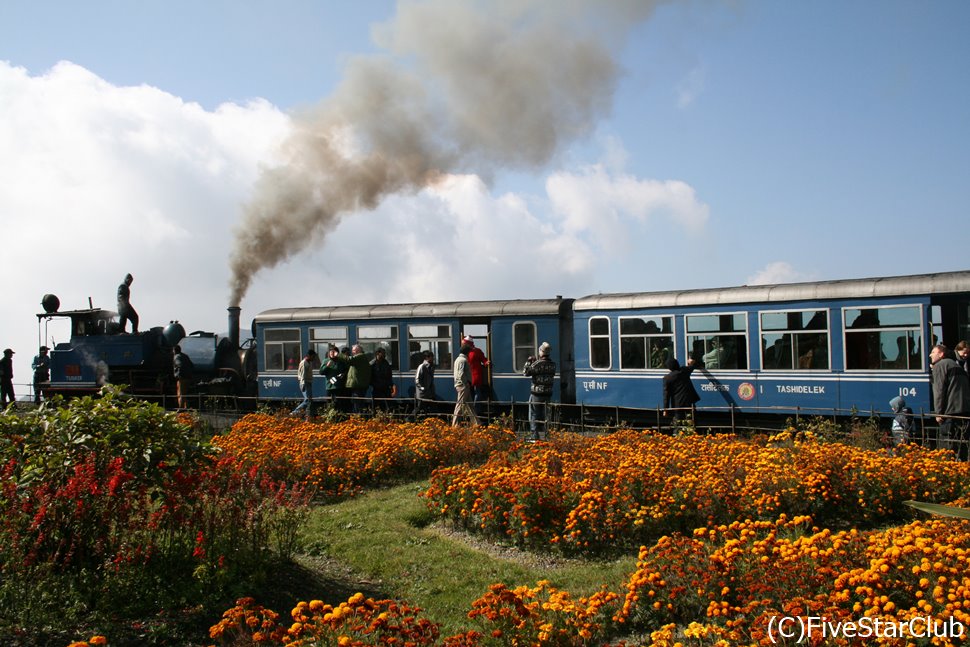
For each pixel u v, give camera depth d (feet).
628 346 59.00
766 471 29.01
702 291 56.34
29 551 20.94
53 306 86.02
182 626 20.47
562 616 19.34
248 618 18.16
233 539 23.77
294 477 37.91
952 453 33.27
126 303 82.79
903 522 28.48
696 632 17.44
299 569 25.54
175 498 23.49
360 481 39.32
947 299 47.98
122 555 21.62
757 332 53.42
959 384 39.17
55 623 19.77
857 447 35.27
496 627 18.79
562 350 63.77
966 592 16.38
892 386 48.39
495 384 65.21
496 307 65.57
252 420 54.29
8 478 22.06
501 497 29.60
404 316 69.05
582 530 27.68
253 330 77.10
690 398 50.21
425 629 17.66
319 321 73.05
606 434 45.27
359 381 58.90
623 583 22.03
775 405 52.65
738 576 20.13
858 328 49.80
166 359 81.35
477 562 26.84
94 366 82.02
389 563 26.73
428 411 62.69
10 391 85.25
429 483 38.68
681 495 28.19
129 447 23.66
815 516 28.04
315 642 17.30
